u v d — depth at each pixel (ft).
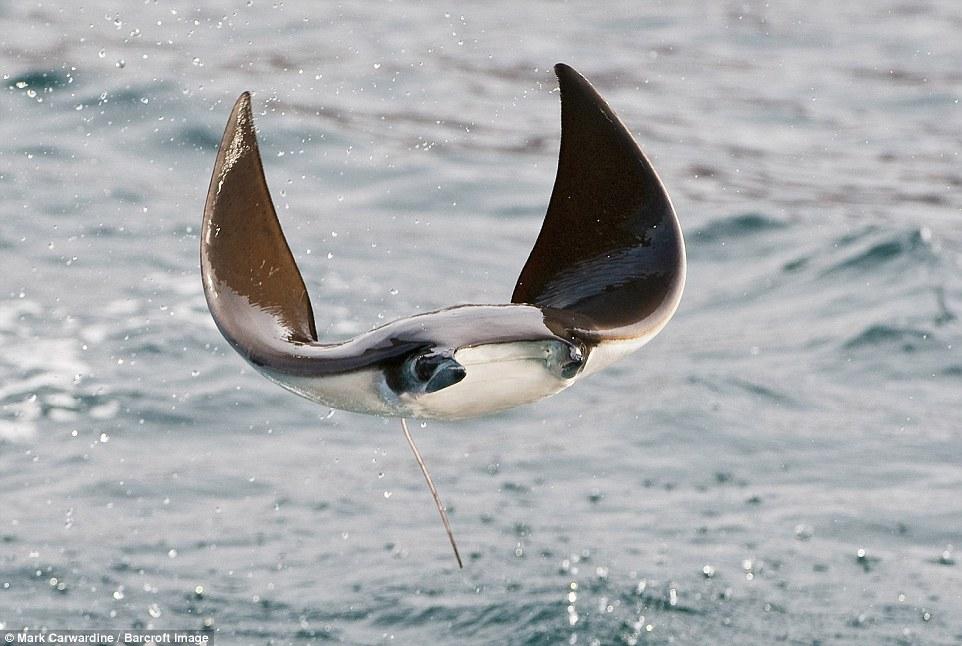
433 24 133.59
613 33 138.62
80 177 78.43
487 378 21.25
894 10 158.81
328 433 51.93
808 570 41.01
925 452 49.34
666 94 113.29
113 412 52.08
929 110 111.14
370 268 68.90
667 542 42.78
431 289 66.39
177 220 73.20
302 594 40.04
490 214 79.87
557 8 150.71
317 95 100.01
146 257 67.92
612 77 118.01
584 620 37.88
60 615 38.40
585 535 43.32
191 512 45.03
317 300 63.62
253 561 41.83
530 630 37.60
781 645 36.86
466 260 71.36
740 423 52.08
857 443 50.26
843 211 81.66
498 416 53.88
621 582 40.22
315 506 45.65
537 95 108.78
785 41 138.51
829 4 162.20
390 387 20.97
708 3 158.51
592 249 26.76
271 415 53.01
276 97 96.73
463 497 46.39
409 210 79.82
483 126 97.81
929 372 57.11
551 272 26.94
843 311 65.05
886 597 39.32
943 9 159.22
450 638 37.52
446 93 106.63
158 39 113.29
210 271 22.81
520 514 45.01
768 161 95.04
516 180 85.30
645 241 26.35
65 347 57.16
